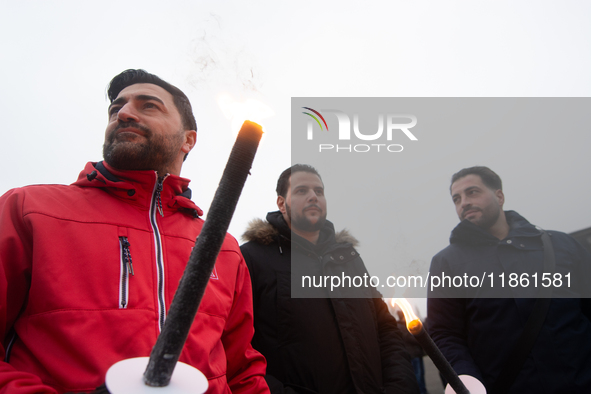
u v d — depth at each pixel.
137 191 1.43
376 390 1.88
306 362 1.85
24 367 1.08
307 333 1.91
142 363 0.50
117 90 1.69
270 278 2.03
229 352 1.51
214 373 1.27
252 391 1.44
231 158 0.50
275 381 1.74
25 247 1.19
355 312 2.06
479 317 2.18
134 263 1.27
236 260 1.60
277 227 2.23
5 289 1.11
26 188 1.30
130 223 1.35
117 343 1.11
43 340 1.09
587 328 2.11
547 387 1.94
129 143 1.43
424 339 0.94
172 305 0.47
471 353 2.18
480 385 1.23
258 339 1.93
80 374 1.04
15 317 1.17
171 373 0.45
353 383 1.84
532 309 2.11
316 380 1.83
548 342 2.02
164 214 1.50
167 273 1.32
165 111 1.57
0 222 1.19
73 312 1.11
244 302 1.60
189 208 1.59
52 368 1.05
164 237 1.41
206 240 0.48
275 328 1.93
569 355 2.00
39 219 1.20
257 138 0.52
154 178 1.46
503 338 2.10
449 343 2.16
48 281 1.12
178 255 1.39
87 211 1.31
